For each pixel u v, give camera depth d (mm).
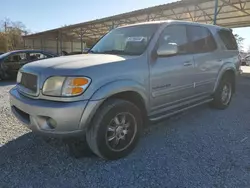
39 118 2609
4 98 6465
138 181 2492
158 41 3410
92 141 2754
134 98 3156
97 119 2725
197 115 4789
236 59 5395
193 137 3664
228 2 14828
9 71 10336
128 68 2953
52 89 2580
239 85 8883
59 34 33406
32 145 3332
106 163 2869
